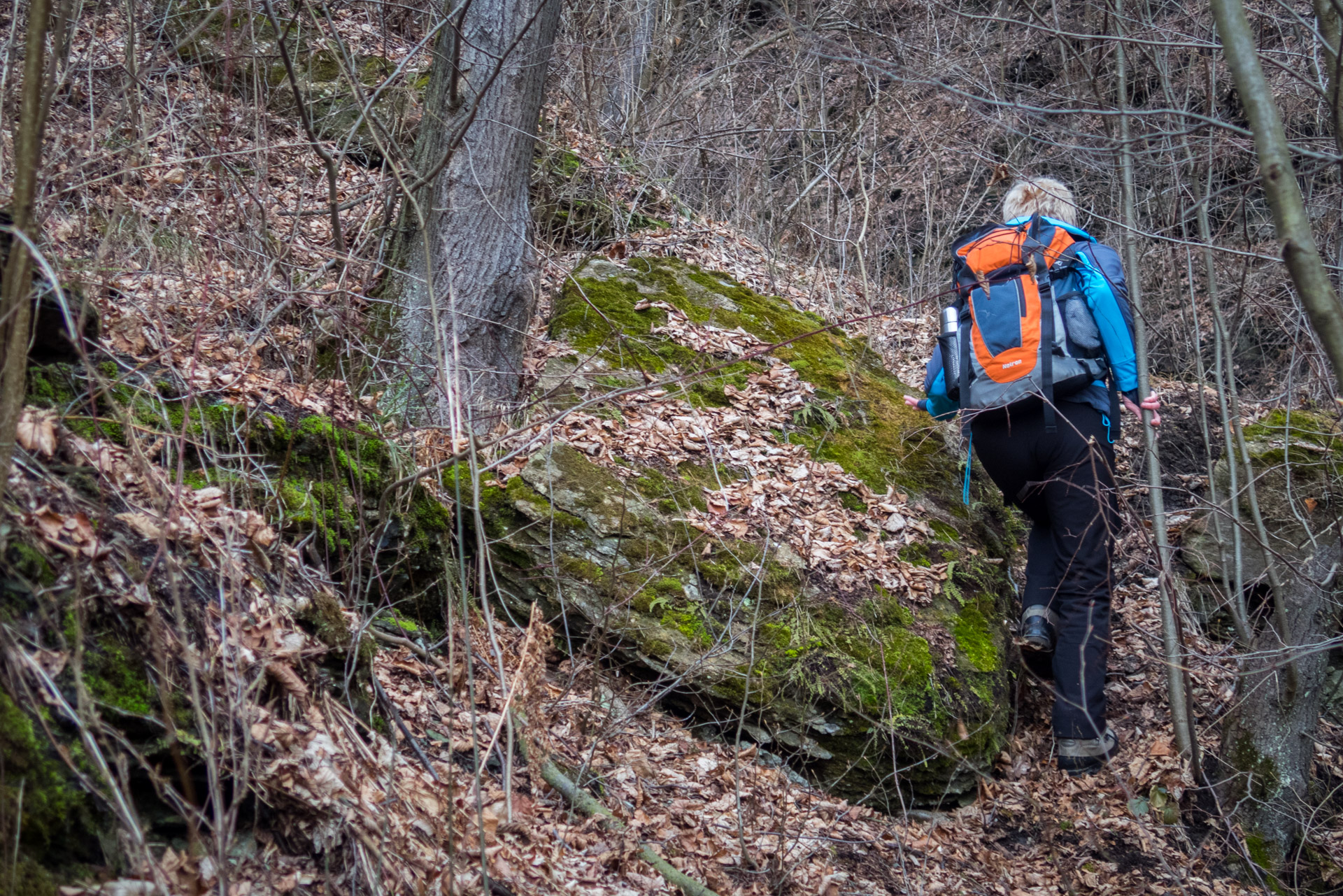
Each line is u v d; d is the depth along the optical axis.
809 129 7.97
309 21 5.53
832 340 5.52
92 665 1.89
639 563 3.73
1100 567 3.85
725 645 3.60
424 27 6.12
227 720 2.03
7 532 1.89
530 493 3.79
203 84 4.29
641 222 6.52
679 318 5.19
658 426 4.38
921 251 8.45
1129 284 4.17
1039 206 4.04
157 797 1.92
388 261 4.29
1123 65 4.01
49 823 1.70
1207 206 4.18
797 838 3.05
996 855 3.49
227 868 1.84
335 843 2.06
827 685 3.59
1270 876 3.56
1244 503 4.85
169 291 3.26
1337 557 3.83
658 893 2.66
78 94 4.14
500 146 4.26
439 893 2.13
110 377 2.64
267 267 3.60
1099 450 3.68
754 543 3.96
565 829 2.74
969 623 4.07
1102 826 3.63
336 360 3.69
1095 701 3.79
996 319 3.76
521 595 3.66
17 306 1.73
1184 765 3.84
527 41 4.29
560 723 3.22
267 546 2.48
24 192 1.73
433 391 3.88
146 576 2.06
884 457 4.71
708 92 8.96
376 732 2.56
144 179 3.83
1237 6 1.90
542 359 4.67
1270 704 3.75
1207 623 4.79
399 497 3.19
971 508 4.70
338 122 5.45
